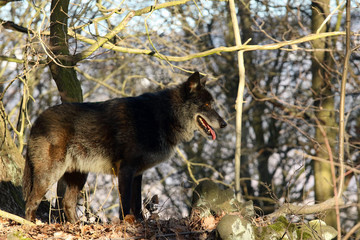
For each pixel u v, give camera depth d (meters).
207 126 9.31
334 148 14.95
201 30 21.27
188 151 22.62
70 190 8.58
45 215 9.30
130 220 7.48
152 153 8.47
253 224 6.51
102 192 18.98
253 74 21.06
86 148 8.18
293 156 20.45
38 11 9.41
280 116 14.73
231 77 21.08
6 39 12.62
